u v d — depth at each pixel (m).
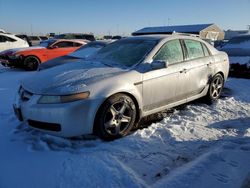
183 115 5.10
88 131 3.67
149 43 4.82
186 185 2.76
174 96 4.83
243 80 8.84
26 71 11.53
